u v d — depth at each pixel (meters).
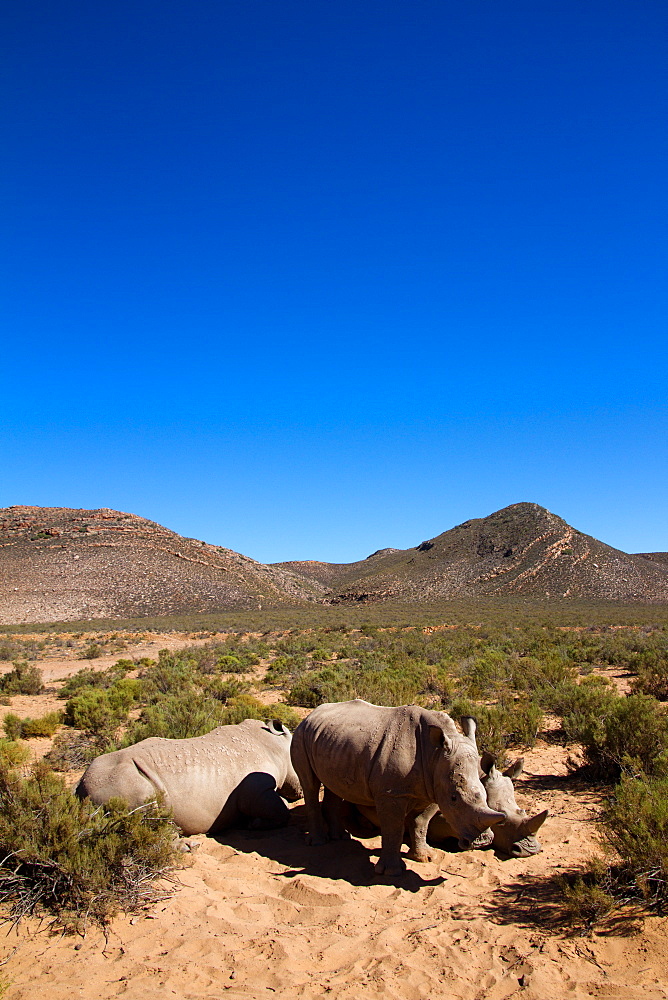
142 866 6.33
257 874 6.79
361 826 8.12
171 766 7.74
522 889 6.26
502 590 113.56
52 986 4.77
